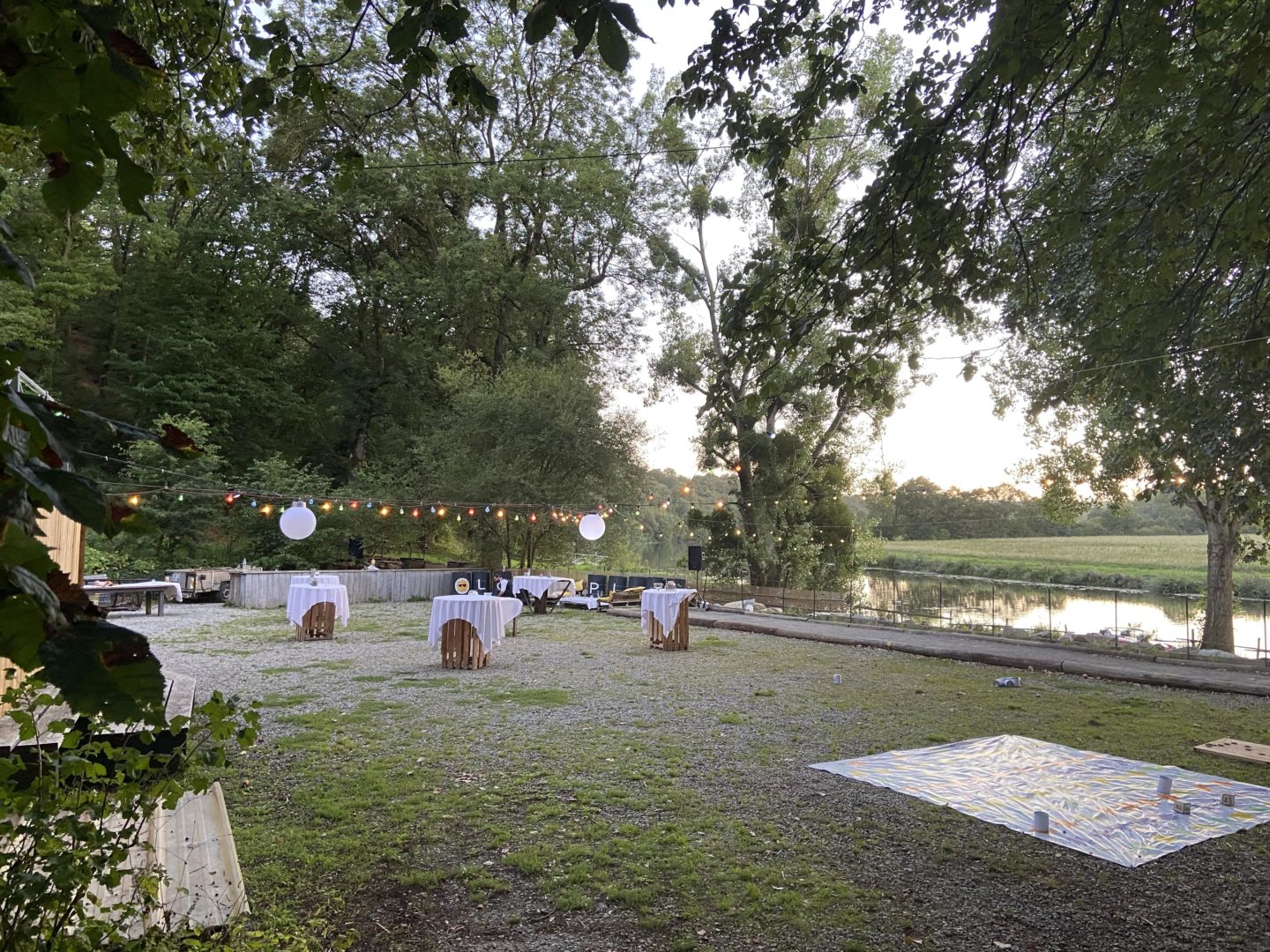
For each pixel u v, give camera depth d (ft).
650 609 37.35
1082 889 11.70
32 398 2.88
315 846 12.92
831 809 15.05
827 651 37.40
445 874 11.89
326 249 86.02
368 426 90.58
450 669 30.55
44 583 2.72
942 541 99.40
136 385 71.46
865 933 10.27
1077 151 14.83
